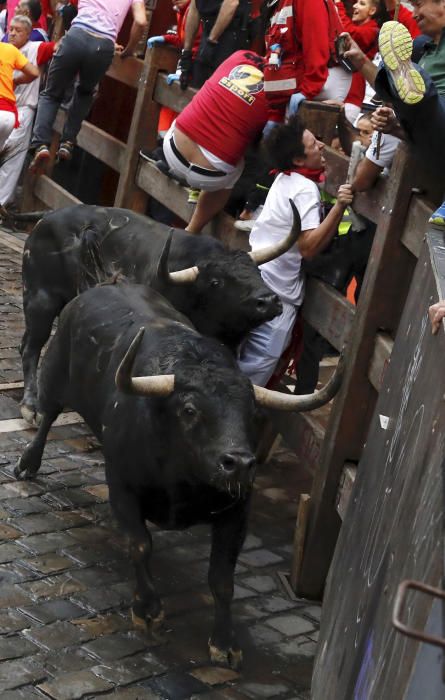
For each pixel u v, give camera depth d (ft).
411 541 7.73
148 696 12.91
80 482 18.53
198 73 23.91
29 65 32.32
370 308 15.46
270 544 17.88
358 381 15.72
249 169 20.99
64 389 17.06
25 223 34.24
